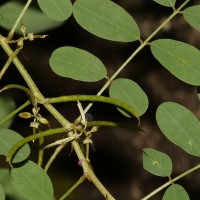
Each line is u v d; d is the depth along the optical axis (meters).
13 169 0.32
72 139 0.33
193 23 0.34
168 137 0.33
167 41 0.33
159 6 0.61
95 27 0.34
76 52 0.34
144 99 0.33
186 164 0.62
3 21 0.37
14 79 0.51
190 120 0.33
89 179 0.33
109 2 0.34
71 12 0.34
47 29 0.37
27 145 0.32
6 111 0.37
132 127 0.33
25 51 0.61
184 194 0.33
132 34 0.34
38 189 0.32
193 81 0.33
